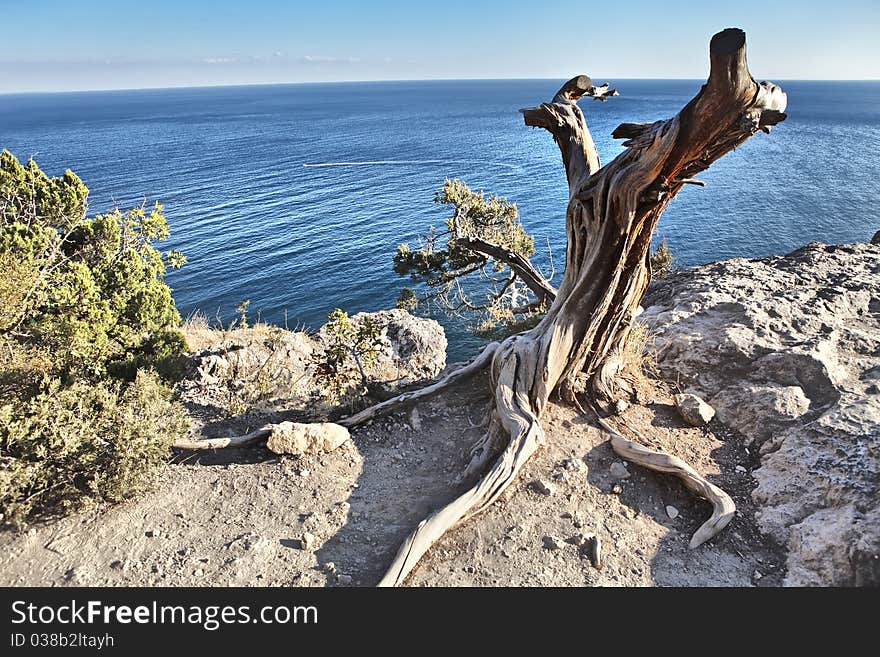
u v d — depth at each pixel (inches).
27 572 280.1
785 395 383.6
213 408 451.2
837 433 336.2
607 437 380.2
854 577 267.3
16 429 313.1
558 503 327.3
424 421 418.0
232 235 2605.8
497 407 378.9
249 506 329.7
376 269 2089.1
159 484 344.5
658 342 475.2
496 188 3558.1
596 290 379.2
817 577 275.9
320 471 361.7
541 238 2356.1
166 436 350.9
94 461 326.0
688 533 315.0
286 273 2080.5
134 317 652.1
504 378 389.4
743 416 389.1
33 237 574.2
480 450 374.9
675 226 2620.6
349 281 1984.5
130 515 318.0
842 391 381.1
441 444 394.3
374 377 519.5
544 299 554.6
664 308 535.8
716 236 2472.9
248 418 430.6
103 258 655.8
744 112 271.6
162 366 536.1
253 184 3944.4
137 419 344.2
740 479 348.2
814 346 418.0
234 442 380.5
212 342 743.1
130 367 532.7
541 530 309.3
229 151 5846.5
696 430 389.4
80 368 469.1
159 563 287.1
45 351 466.6
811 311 479.5
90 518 314.0
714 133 281.6
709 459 364.5
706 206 2967.5
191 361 575.2
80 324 512.4
